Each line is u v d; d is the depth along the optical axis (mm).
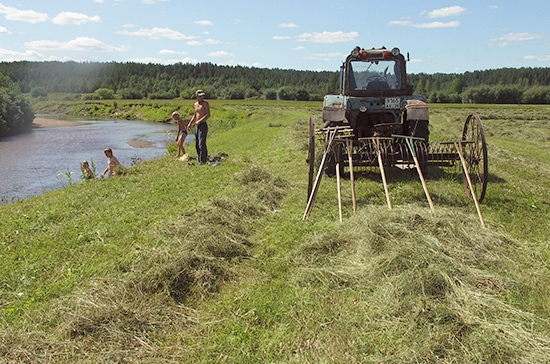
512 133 22641
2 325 3131
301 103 78500
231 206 5730
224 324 3195
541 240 4691
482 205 6008
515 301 3393
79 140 28188
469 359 2682
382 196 6418
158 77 167625
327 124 8266
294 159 10523
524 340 2838
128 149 22906
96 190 7469
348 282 3721
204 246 4266
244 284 3834
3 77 120000
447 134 19531
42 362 2705
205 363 2787
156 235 4707
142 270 3826
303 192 6859
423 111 7324
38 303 3445
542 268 3996
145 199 6633
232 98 112188
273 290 3676
